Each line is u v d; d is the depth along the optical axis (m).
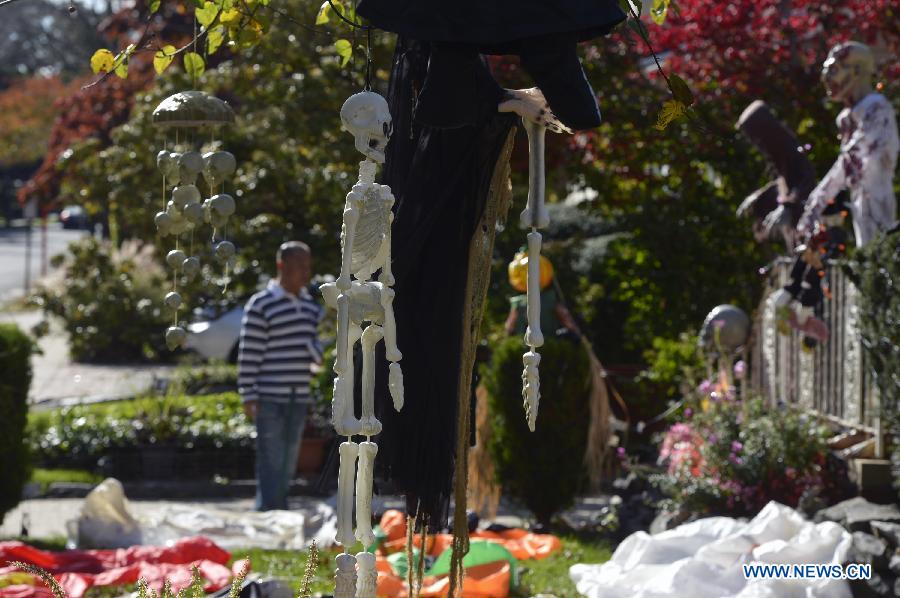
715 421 8.38
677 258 13.98
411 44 4.01
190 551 7.76
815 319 8.48
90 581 7.03
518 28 3.26
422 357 3.95
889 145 8.19
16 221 85.31
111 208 16.44
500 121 3.87
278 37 13.81
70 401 17.20
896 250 7.00
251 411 9.97
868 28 12.84
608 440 9.54
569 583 7.44
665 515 8.25
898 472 6.99
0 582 6.61
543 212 3.82
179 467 11.98
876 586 6.30
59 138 32.56
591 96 3.43
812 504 7.49
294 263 10.02
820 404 8.79
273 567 7.88
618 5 3.37
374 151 3.49
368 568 3.49
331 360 12.62
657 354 13.13
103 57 4.65
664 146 13.95
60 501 10.94
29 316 31.53
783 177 9.40
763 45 13.36
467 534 4.08
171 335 4.16
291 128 14.30
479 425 9.45
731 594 6.31
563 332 9.95
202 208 4.20
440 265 3.94
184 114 4.20
